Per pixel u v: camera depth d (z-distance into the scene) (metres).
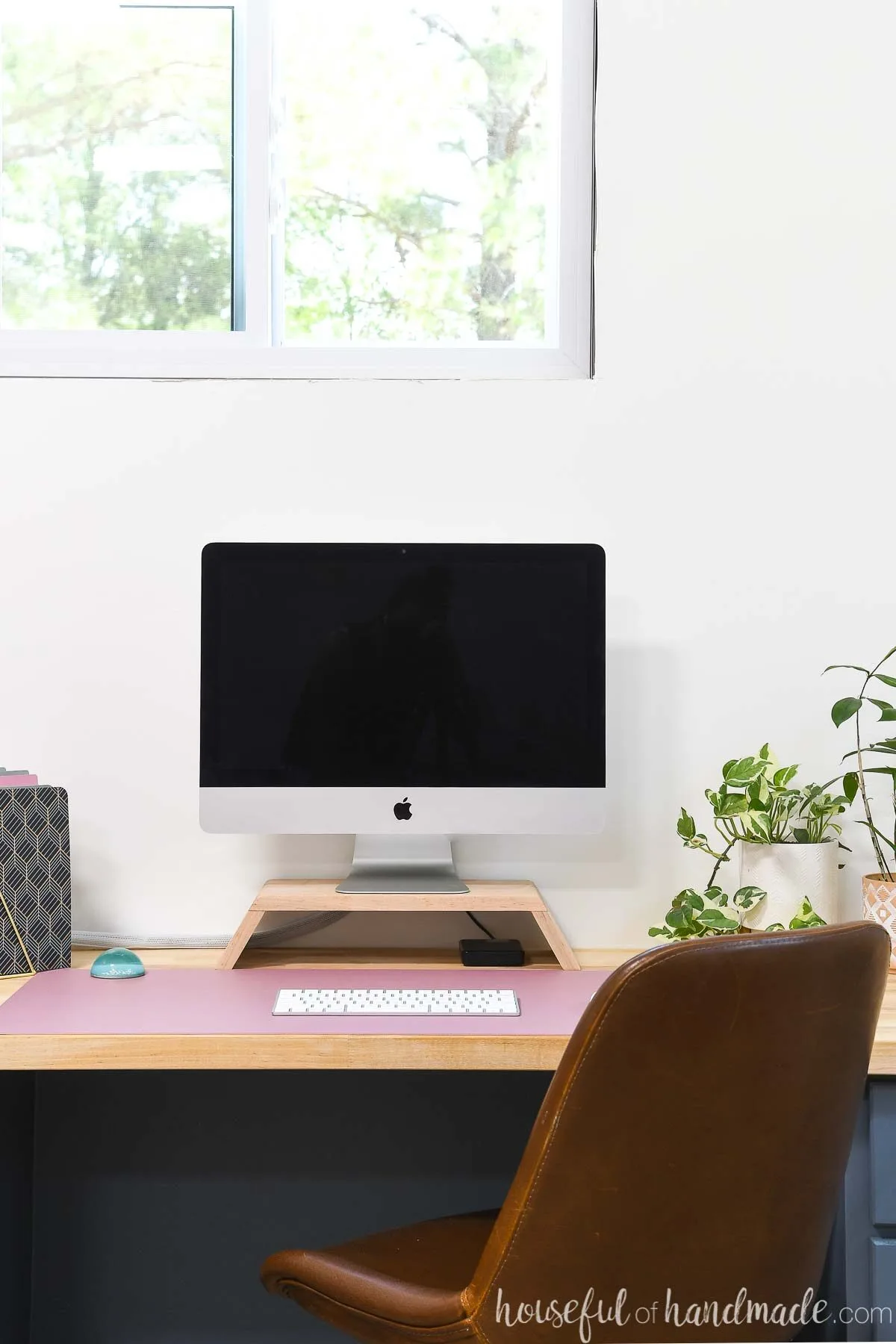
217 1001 1.36
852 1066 1.01
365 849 1.65
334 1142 1.75
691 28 1.78
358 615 1.59
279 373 1.77
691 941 0.93
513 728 1.58
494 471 1.76
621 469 1.76
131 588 1.74
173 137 1.84
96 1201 1.73
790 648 1.76
